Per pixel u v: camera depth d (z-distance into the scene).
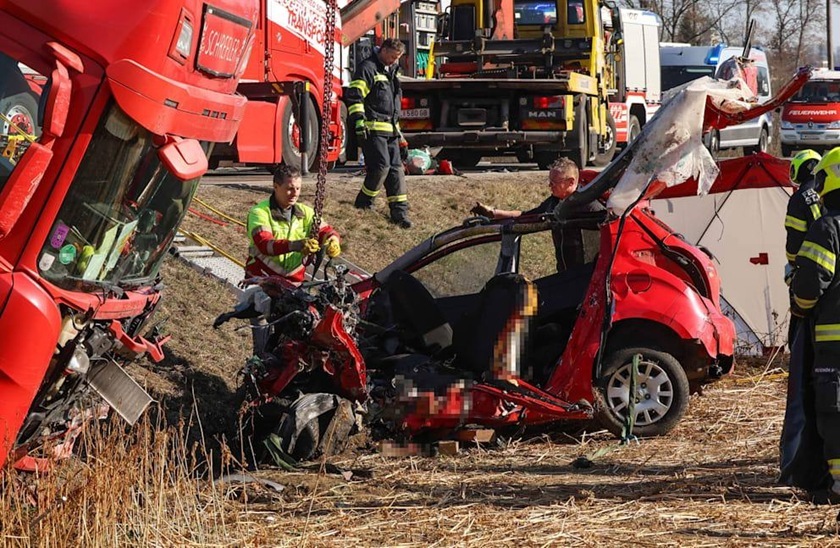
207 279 22.70
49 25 10.63
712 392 19.98
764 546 11.54
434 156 47.91
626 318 16.73
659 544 11.61
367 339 16.77
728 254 23.08
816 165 14.27
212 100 12.16
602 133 47.28
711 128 16.58
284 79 33.16
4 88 10.79
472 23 45.94
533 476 14.63
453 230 17.91
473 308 17.78
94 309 11.48
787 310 22.78
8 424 10.70
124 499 10.93
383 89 29.92
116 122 11.05
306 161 32.69
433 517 12.52
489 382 16.05
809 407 12.98
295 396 15.33
